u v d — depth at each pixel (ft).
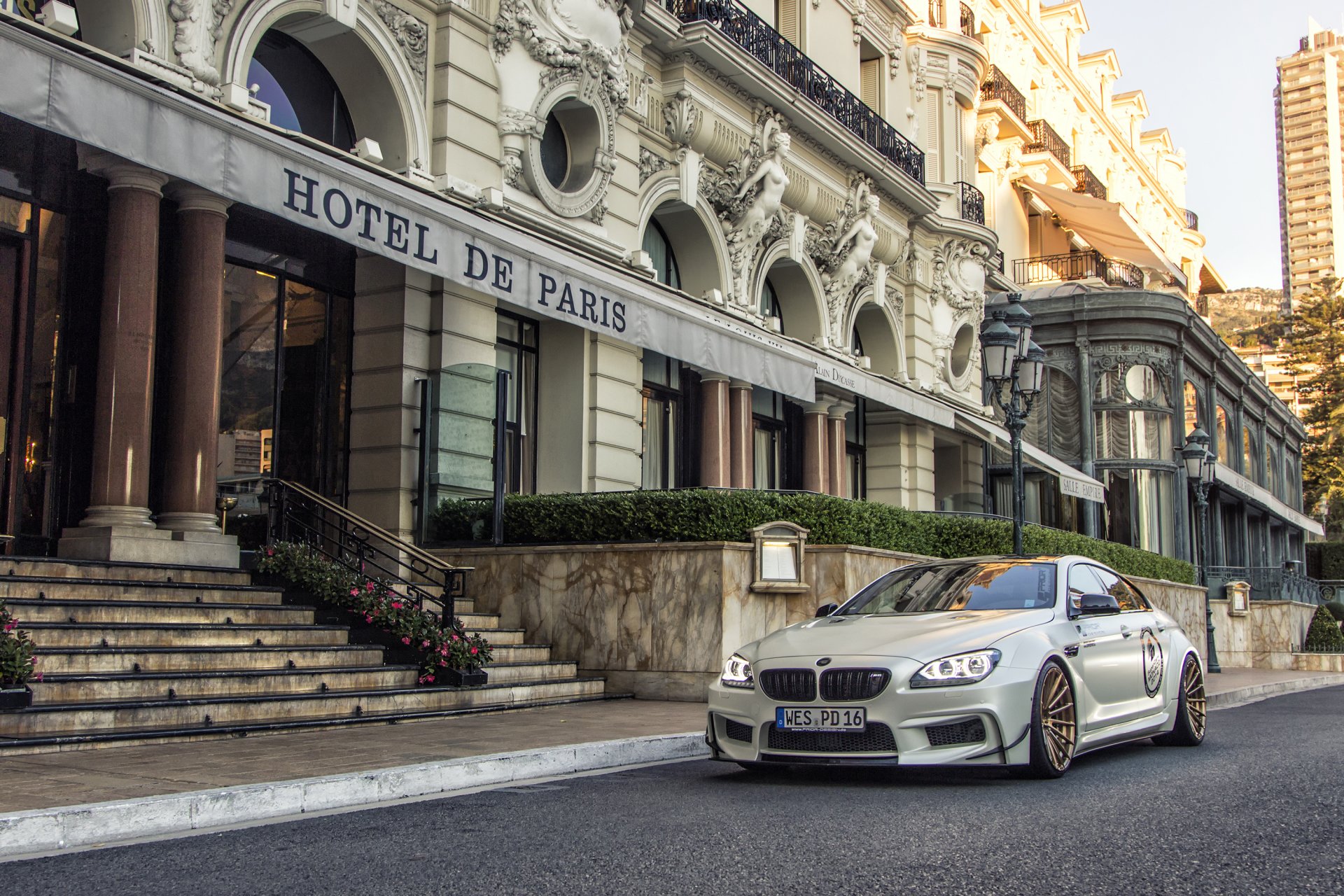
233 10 36.14
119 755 22.47
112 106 25.57
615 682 38.09
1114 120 154.20
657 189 55.26
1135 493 95.35
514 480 48.67
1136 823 16.48
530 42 45.44
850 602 25.80
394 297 41.86
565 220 47.60
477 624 38.50
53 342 34.19
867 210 71.05
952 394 82.69
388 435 41.29
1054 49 125.70
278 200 29.12
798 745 20.81
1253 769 22.81
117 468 31.73
